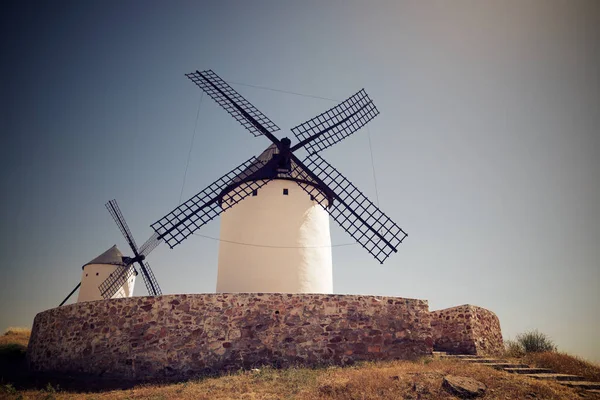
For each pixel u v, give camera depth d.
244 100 17.97
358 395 8.42
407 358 12.01
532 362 12.05
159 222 14.80
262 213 15.33
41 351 12.93
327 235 16.34
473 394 8.30
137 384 10.48
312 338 11.73
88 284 25.27
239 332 11.52
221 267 15.38
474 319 13.87
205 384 9.84
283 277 14.57
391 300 12.69
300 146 16.69
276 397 8.71
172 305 11.71
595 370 11.20
